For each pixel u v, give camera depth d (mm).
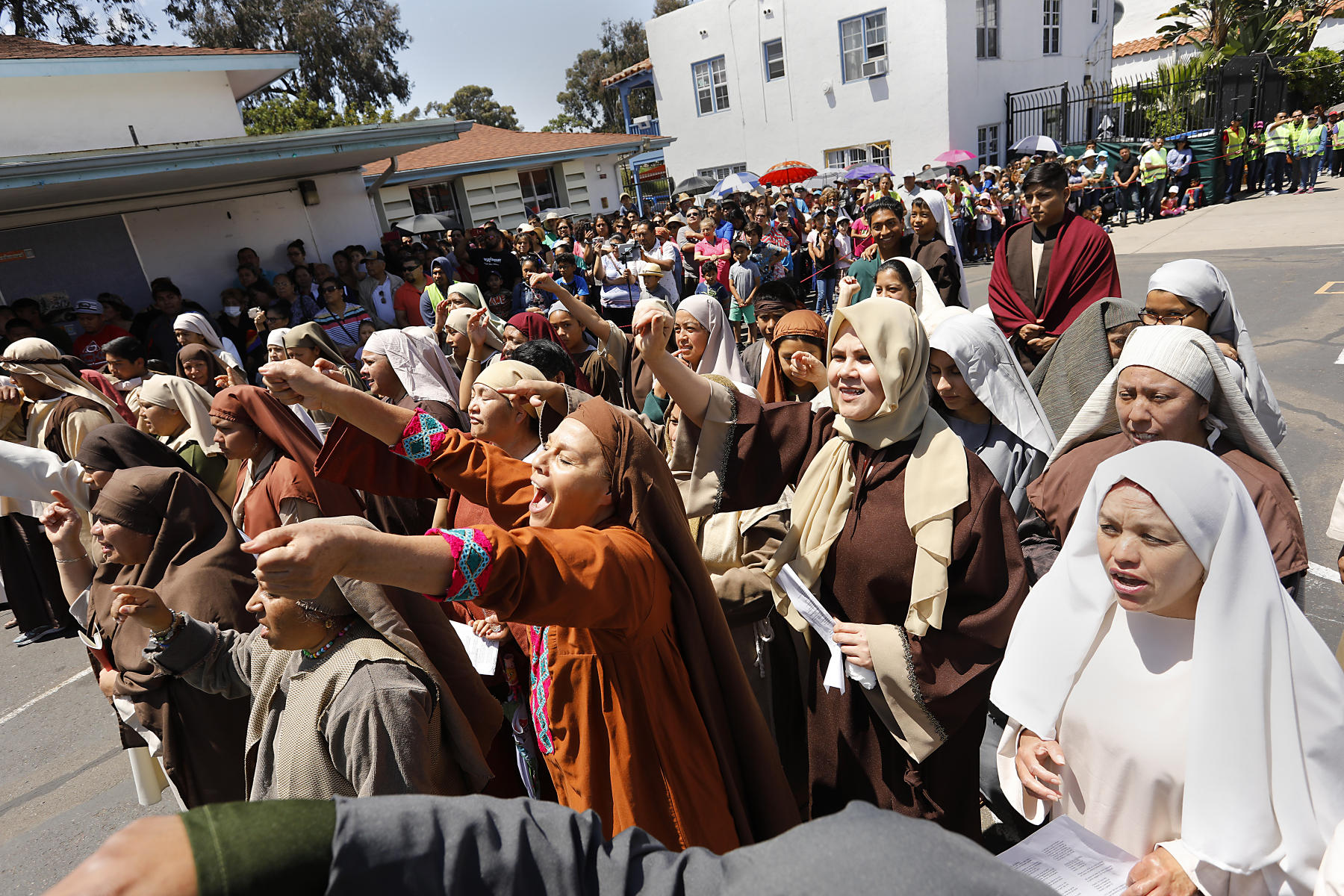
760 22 20578
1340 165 18594
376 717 1799
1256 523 1414
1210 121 19578
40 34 19766
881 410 2012
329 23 27562
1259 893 1375
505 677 2449
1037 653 1680
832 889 692
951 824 2174
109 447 3084
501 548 1229
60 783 3766
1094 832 1637
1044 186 3977
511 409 2660
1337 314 7926
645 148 19609
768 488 2340
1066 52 21500
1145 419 2115
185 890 658
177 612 2150
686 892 779
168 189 9406
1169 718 1498
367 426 1930
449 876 766
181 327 6008
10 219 8844
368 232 11336
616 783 1681
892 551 2043
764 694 2422
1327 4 25078
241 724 2473
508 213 17922
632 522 1628
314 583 1065
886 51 18656
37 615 5176
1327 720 1388
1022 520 2572
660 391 2975
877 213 5184
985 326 2566
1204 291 2666
